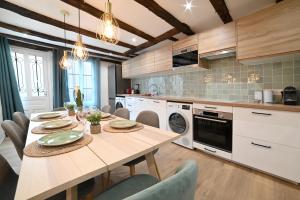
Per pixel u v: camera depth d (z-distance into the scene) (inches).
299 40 63.1
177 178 18.4
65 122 62.7
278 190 62.0
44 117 76.0
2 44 126.0
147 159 47.8
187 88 133.2
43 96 156.9
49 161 30.8
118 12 90.4
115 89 192.9
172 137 45.0
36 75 152.9
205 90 118.7
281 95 81.7
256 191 61.9
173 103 113.9
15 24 105.9
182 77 137.6
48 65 158.7
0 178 34.2
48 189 22.5
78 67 177.8
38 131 52.5
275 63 84.1
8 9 83.3
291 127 62.2
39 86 155.0
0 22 101.8
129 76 183.9
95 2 80.0
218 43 92.2
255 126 72.2
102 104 204.5
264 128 69.4
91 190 39.6
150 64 148.4
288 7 65.7
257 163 72.6
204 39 100.1
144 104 144.5
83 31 113.9
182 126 108.2
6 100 128.0
